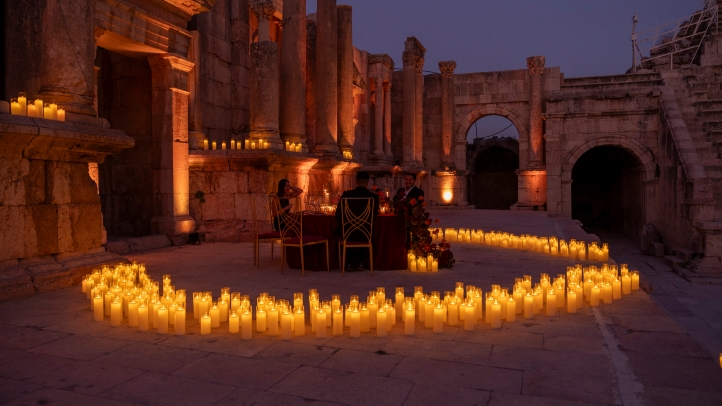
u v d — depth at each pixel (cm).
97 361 380
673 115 1906
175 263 847
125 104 1143
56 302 567
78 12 689
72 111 672
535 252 977
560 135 2231
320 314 431
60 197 669
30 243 627
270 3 1332
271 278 712
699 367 364
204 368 364
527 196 2583
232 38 1419
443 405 303
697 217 1556
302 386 332
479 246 1075
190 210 1175
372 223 730
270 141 1170
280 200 836
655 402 308
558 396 316
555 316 503
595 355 389
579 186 3123
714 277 1410
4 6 768
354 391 323
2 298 565
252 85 1188
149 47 1017
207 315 448
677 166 1752
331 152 1484
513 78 2684
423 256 785
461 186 2766
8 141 580
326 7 1486
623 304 553
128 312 492
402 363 373
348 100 1675
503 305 495
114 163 1152
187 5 1078
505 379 343
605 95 2161
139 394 320
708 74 2192
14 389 328
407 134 2517
